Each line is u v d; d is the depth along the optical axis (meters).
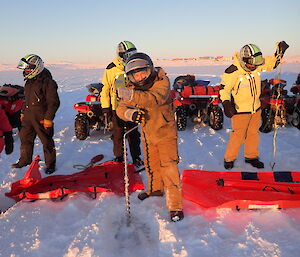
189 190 3.32
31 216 3.03
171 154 2.90
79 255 2.33
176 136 2.95
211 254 2.30
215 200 3.15
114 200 3.30
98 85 6.84
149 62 2.56
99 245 2.44
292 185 3.32
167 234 2.57
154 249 2.44
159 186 3.26
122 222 2.89
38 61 4.09
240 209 2.97
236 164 4.47
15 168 4.63
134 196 3.40
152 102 2.53
